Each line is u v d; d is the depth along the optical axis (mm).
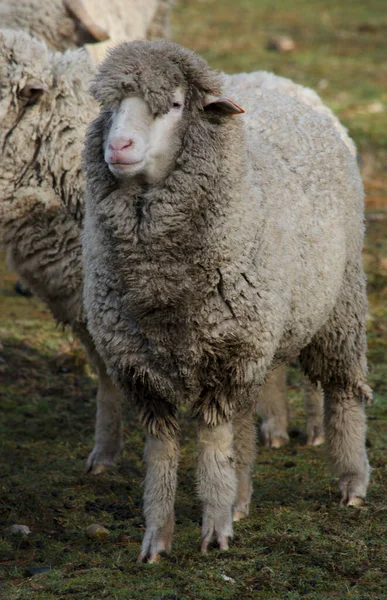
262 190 5449
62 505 6547
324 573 5371
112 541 5965
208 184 5016
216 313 5125
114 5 10672
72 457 7449
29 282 7410
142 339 5238
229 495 5613
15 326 10188
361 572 5395
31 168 7094
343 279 6262
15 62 7137
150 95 4918
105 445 7215
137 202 5055
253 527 6004
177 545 5727
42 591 5195
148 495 5602
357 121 17938
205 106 5074
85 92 7156
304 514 6215
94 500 6664
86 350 7285
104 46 9828
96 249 5297
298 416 8328
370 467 6727
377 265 11492
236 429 6055
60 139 7059
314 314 5848
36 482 6891
